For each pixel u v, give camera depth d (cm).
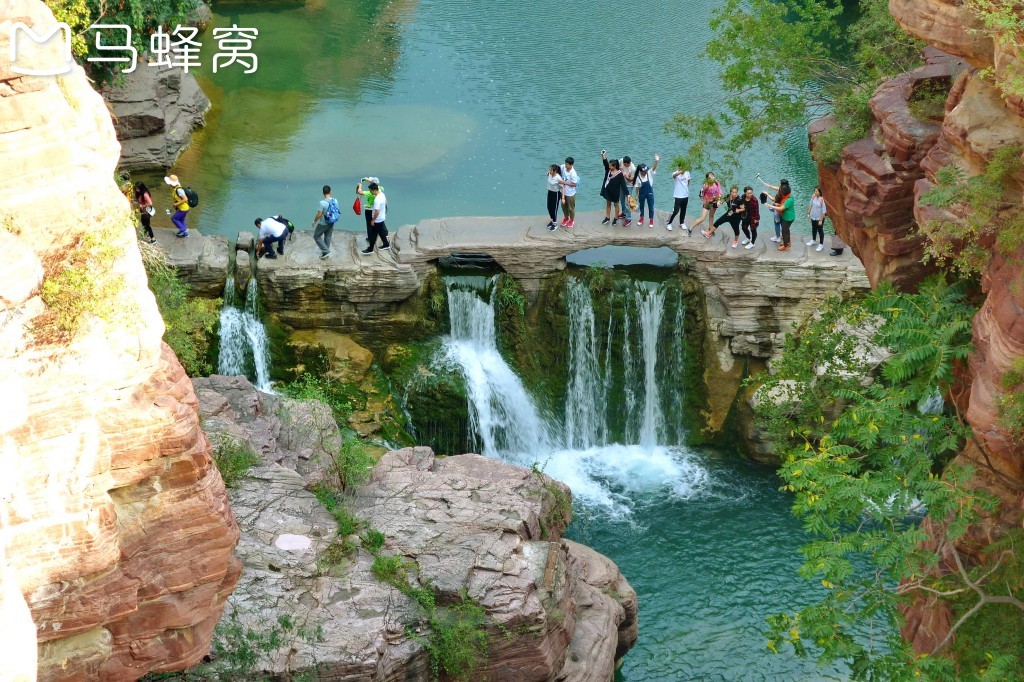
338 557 2377
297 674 2130
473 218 3694
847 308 2706
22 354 1312
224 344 3491
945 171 2128
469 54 5378
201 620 1547
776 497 3403
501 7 5897
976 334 2025
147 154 4212
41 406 1331
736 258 3503
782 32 3375
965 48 2080
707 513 3347
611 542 3225
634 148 4594
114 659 1505
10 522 1347
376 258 3528
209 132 4550
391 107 4881
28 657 1136
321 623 2227
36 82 1254
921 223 2244
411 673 2261
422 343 3619
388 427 3478
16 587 1155
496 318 3625
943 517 1931
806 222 4147
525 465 3584
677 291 3578
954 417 2258
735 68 3444
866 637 2855
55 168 1290
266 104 4803
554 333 3641
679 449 3638
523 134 4700
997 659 1791
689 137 3538
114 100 4138
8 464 1317
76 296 1324
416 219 4072
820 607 1980
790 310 3528
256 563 2314
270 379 3534
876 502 1934
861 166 2567
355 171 4347
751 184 4366
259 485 2530
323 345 3534
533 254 3569
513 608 2325
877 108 2544
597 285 3584
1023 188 2012
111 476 1407
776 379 2756
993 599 1881
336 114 4784
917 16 2155
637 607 2827
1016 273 1948
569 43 5494
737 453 3603
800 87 3469
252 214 4006
